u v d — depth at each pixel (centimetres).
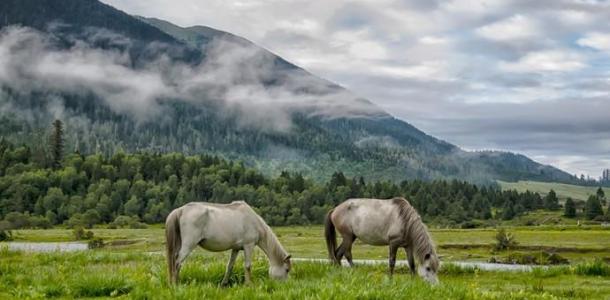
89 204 15538
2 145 19725
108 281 1292
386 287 1256
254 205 17075
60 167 18675
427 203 17450
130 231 12131
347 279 1398
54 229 13838
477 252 6575
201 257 2045
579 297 1591
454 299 1242
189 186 17725
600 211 16950
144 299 1201
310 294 1177
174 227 1375
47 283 1312
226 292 1209
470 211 17362
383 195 18175
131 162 19062
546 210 19125
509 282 1878
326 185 19038
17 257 2047
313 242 7438
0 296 1186
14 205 15300
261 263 1653
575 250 6894
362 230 1841
